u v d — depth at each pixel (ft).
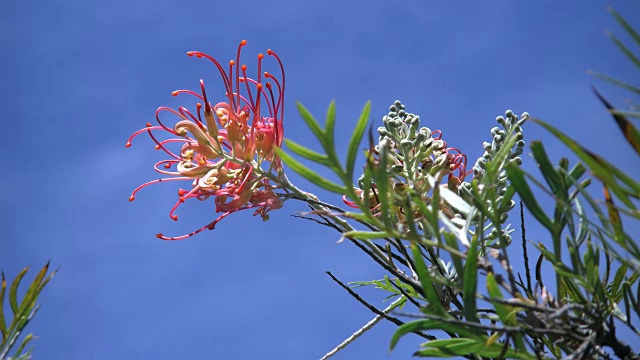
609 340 2.85
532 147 2.91
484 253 2.92
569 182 2.91
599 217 2.82
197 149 3.31
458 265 2.89
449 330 2.87
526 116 3.22
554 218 2.90
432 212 2.91
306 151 2.89
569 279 3.02
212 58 3.31
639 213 2.76
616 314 3.00
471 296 2.87
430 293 2.89
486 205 3.05
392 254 3.31
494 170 3.00
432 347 2.88
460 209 3.03
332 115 2.88
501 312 2.85
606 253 2.96
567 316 2.87
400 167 3.27
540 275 3.09
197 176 3.31
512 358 2.86
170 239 3.31
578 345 2.88
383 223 2.93
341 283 3.23
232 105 3.30
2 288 2.95
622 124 2.77
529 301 2.85
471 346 2.87
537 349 2.81
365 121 2.87
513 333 2.81
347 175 2.90
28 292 2.96
